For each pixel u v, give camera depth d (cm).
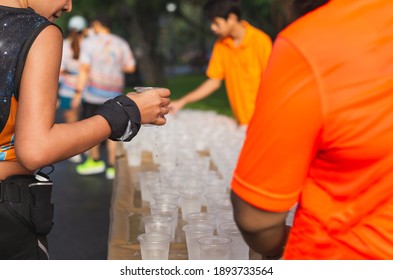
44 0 203
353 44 133
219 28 545
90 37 825
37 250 207
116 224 269
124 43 841
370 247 140
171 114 548
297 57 134
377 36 134
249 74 552
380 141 134
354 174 139
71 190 769
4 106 185
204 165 366
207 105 1683
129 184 353
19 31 185
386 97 134
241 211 144
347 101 133
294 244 148
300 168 138
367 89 133
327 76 133
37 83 180
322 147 138
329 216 142
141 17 2741
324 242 143
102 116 193
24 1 199
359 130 134
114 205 302
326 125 134
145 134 480
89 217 642
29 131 177
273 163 137
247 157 140
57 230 594
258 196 140
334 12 137
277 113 135
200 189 292
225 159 369
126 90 1709
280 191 139
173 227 254
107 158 985
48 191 208
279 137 135
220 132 479
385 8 137
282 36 138
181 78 3941
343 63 133
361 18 136
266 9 1683
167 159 394
